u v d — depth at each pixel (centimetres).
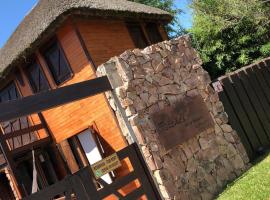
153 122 961
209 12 2283
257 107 1209
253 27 2264
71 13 1151
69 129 1302
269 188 808
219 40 2344
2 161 1356
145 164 941
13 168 1121
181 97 1053
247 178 964
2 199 1584
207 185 1001
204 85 1126
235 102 1152
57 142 1362
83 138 1280
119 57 969
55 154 1382
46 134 1384
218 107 1119
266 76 1287
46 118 1375
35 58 1343
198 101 1086
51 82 1311
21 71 1407
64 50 1251
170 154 963
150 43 1553
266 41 2308
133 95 957
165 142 959
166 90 1030
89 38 1229
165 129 974
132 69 979
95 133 1202
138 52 1013
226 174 1055
